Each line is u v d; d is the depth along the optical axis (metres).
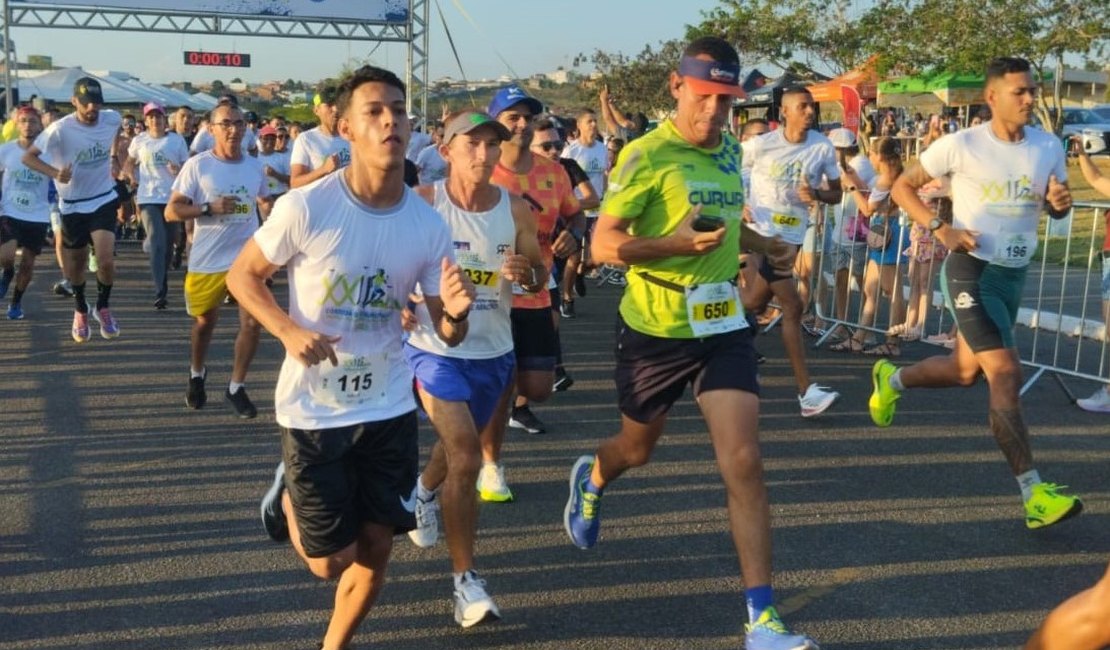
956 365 5.50
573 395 7.81
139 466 5.98
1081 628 2.96
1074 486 5.73
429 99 25.53
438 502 5.32
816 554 4.74
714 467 6.00
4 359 8.87
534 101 5.36
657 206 4.05
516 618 4.10
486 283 4.43
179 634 3.95
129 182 15.55
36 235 10.48
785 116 7.71
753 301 7.16
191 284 7.01
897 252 9.30
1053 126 22.17
